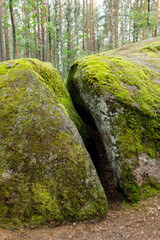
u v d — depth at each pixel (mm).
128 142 3480
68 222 2639
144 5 14469
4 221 2484
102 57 5027
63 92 5230
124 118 3631
